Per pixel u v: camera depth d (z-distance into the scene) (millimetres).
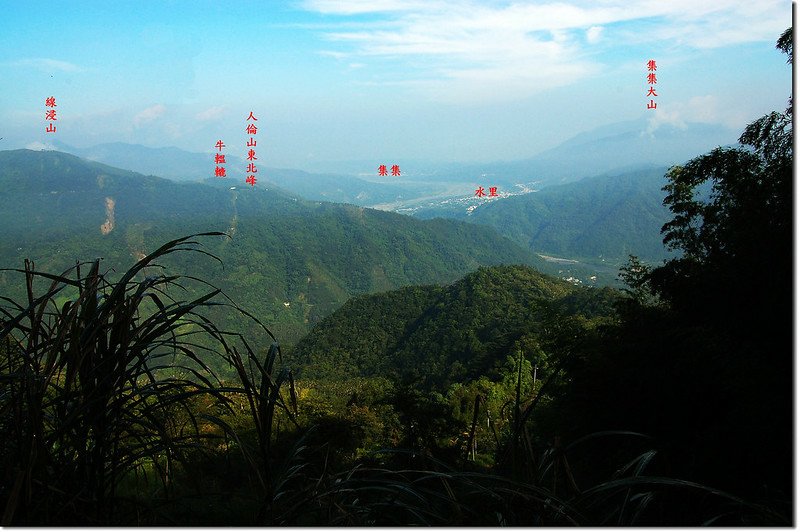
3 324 1296
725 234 7520
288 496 1532
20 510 1270
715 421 4902
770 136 7516
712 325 5980
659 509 1874
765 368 4898
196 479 1632
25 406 1424
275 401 1327
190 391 1380
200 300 1368
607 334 7703
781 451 3664
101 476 1423
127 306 1346
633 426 5691
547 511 1428
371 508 1477
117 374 1332
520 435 1599
